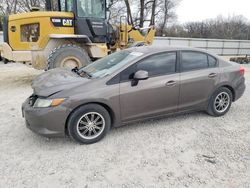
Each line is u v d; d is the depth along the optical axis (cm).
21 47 759
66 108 335
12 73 1014
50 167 301
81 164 308
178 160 319
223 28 3772
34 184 269
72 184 270
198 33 3584
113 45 907
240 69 479
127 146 354
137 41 938
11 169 296
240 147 353
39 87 361
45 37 750
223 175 287
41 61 757
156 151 340
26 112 344
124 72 371
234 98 484
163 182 274
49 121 332
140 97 381
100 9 807
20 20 745
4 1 2348
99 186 267
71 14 772
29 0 2378
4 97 619
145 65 386
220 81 450
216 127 422
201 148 349
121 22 908
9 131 402
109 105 360
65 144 359
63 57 728
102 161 315
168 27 3316
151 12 2855
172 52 410
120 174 288
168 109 413
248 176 286
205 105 451
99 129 367
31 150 341
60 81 367
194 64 431
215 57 456
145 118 399
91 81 358
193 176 285
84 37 769
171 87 403
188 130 409
